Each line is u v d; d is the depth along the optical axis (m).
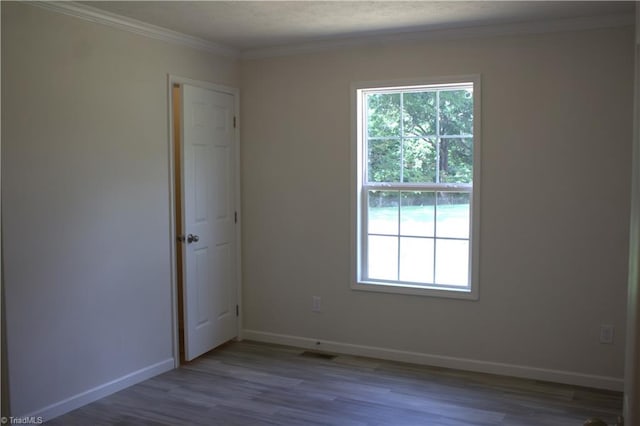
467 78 4.00
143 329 3.94
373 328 4.45
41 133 3.21
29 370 3.19
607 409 3.43
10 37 3.04
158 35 3.95
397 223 4.38
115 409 3.46
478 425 3.23
